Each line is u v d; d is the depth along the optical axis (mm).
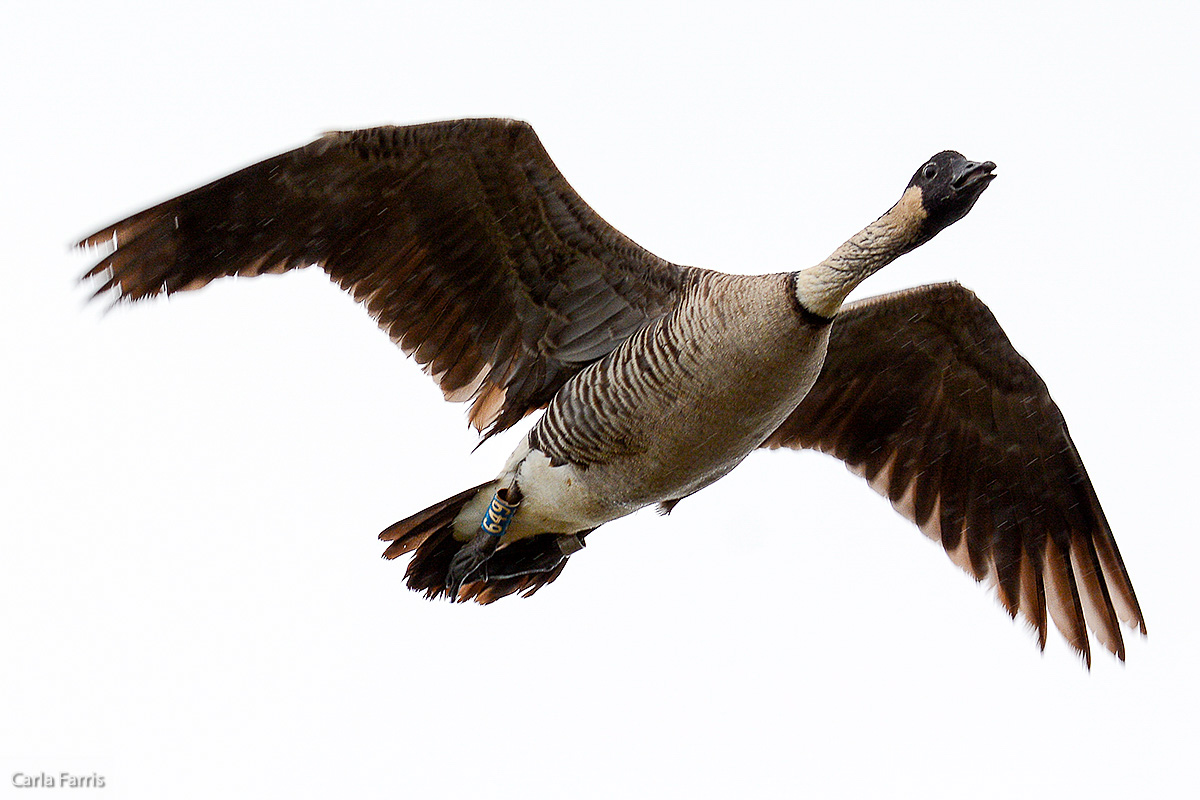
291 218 12852
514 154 12711
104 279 12344
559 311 13883
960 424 15781
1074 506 15594
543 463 13648
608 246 13422
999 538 15930
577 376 13547
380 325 13719
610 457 13398
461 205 13156
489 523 13789
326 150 12359
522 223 13328
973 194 12195
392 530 13797
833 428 15922
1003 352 15023
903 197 12492
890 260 12516
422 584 14289
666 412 12977
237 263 12898
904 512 16062
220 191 12414
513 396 14188
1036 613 15703
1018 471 15789
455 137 12492
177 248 12555
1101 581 15492
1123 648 15383
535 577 14758
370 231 13195
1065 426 15320
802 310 12422
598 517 13938
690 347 12789
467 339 13969
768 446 15875
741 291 12727
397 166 12680
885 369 15516
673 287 13445
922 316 14867
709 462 13391
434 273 13578
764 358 12508
